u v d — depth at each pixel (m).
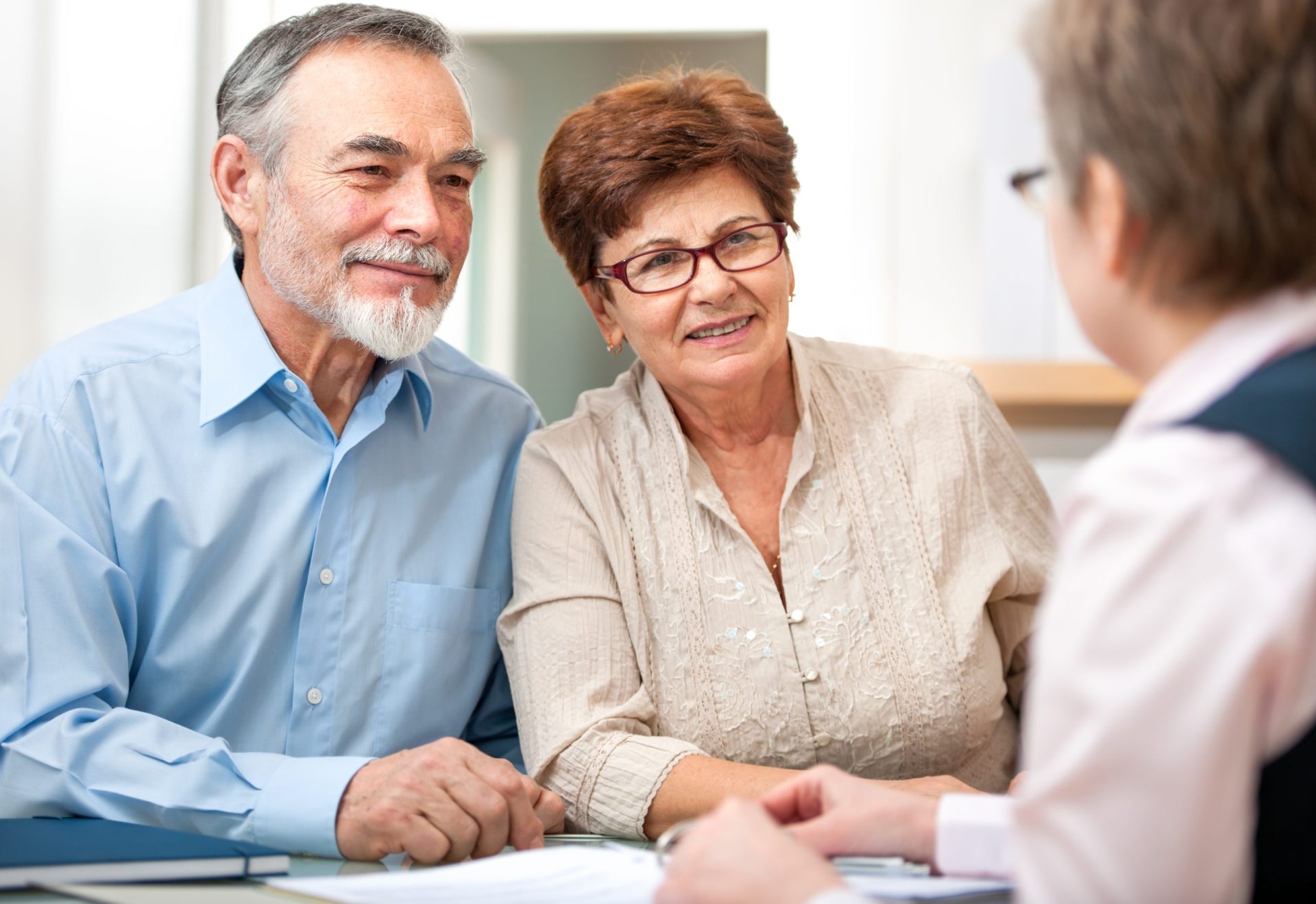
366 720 1.52
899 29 2.46
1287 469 0.54
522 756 1.54
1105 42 0.63
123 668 1.41
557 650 1.39
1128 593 0.54
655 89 1.42
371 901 0.80
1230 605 0.52
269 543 1.50
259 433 1.52
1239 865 0.53
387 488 1.57
